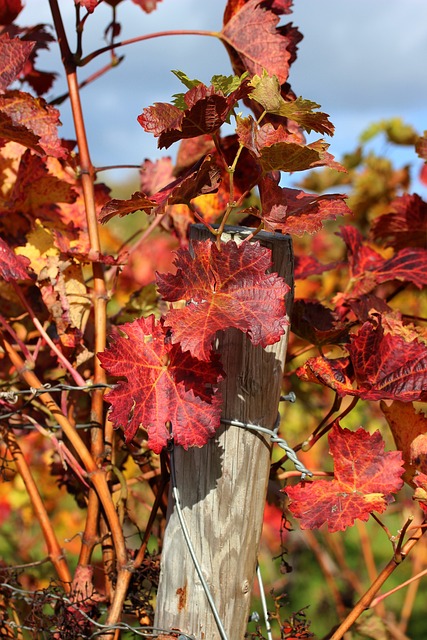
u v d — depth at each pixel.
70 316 1.50
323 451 2.41
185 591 1.39
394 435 1.43
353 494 1.36
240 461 1.38
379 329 1.40
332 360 1.44
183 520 1.38
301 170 1.29
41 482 2.18
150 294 1.65
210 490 1.38
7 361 1.66
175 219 1.66
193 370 1.32
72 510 2.50
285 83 1.53
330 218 1.33
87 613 1.50
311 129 1.31
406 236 1.70
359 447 1.37
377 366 1.41
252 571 1.40
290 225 1.33
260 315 1.27
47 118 1.44
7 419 1.59
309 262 1.76
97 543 1.50
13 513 2.42
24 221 1.54
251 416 1.37
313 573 2.78
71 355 1.55
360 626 1.60
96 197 1.61
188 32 1.52
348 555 2.91
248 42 1.51
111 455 1.52
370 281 1.60
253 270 1.29
